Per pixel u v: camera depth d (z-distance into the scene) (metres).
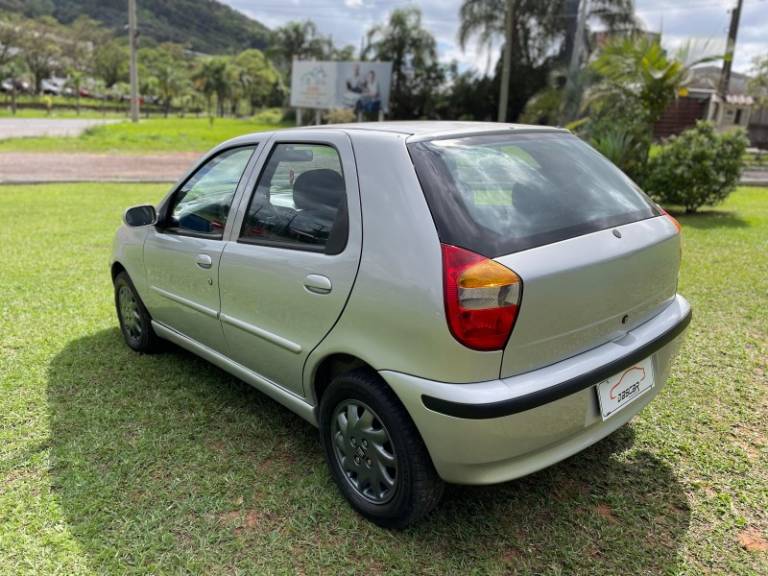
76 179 14.57
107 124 39.34
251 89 87.19
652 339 2.58
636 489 2.78
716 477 2.86
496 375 2.14
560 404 2.22
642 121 11.60
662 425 3.32
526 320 2.12
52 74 89.38
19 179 14.10
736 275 6.23
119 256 4.20
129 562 2.36
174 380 3.87
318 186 2.68
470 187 2.33
